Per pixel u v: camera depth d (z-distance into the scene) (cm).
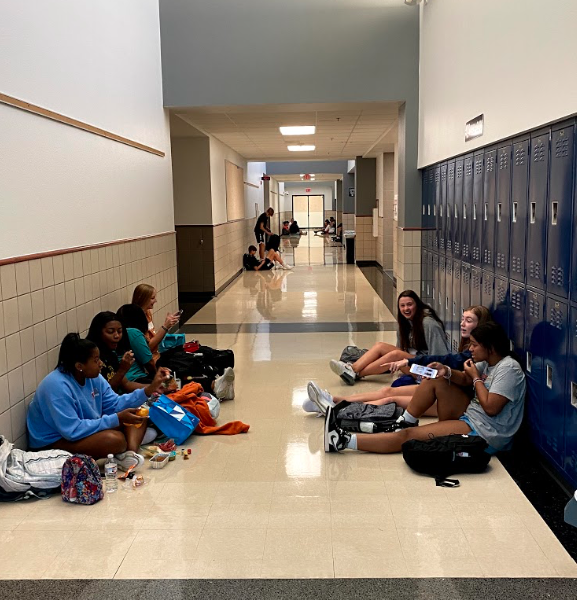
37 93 380
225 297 1045
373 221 1577
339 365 494
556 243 311
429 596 223
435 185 639
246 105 707
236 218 1378
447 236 581
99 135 491
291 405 451
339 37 695
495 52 409
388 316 823
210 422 401
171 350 502
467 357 402
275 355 609
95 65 485
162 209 700
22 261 350
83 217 455
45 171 390
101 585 233
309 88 700
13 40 349
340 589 228
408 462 330
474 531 269
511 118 376
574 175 289
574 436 291
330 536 266
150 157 651
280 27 695
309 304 942
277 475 330
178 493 310
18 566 247
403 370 460
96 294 477
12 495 304
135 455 339
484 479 322
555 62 304
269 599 222
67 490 300
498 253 414
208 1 692
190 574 239
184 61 700
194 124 896
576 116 286
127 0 571
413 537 264
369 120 891
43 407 329
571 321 293
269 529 272
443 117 580
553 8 306
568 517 237
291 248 2306
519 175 370
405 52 696
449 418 368
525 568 240
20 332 346
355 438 356
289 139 1134
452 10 537
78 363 325
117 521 282
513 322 383
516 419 347
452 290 564
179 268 1061
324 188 4391
